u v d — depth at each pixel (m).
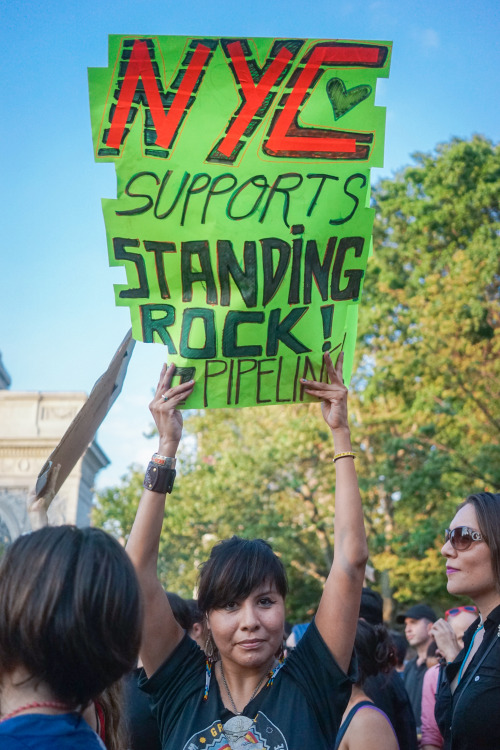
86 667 1.81
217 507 24.53
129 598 1.88
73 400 31.33
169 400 2.99
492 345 19.48
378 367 19.78
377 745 3.25
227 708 2.71
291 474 24.05
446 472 18.59
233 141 3.11
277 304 3.09
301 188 3.12
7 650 1.82
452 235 22.44
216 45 3.11
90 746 1.82
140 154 3.08
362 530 2.84
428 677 5.00
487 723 3.00
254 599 2.73
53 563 1.83
